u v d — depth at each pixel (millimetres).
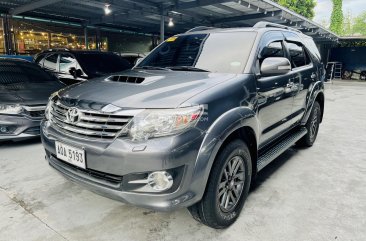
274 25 3289
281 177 3148
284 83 2988
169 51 3119
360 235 2121
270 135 2873
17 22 10562
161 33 8641
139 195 1805
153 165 1733
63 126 2123
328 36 16500
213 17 10484
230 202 2230
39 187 2795
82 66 5746
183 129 1784
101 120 1880
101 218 2305
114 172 1825
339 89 13719
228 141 2131
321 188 2889
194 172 1825
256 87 2436
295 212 2428
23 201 2531
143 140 1761
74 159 2018
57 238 2043
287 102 3131
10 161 3436
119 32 13531
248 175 2371
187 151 1777
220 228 2178
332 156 3871
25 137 3824
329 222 2283
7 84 4367
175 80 2262
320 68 4273
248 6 8188
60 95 2328
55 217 2305
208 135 1867
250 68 2455
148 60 3178
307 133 4039
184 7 8055
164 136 1758
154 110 1800
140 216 2346
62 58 6125
